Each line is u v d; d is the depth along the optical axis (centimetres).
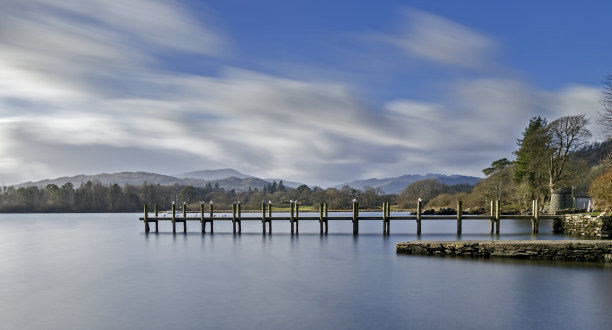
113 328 1652
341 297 2055
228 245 4112
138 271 2792
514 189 9600
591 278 2336
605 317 1702
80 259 3356
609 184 4128
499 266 2686
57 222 9888
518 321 1669
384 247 3834
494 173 11344
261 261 3123
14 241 4947
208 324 1684
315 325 1659
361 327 1631
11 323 1723
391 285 2275
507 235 4591
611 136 5491
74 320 1755
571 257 2822
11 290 2280
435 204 14888
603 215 4094
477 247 3030
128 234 5719
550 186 7356
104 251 3841
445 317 1731
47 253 3769
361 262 2997
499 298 1980
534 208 4703
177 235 5262
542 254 2878
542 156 7706
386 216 4875
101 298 2092
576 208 6131
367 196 18975
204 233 5381
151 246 4144
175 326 1667
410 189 19375
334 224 8344
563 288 2133
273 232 5675
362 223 8481
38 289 2298
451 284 2256
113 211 19462
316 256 3325
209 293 2164
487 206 10306
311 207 18838
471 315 1750
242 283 2386
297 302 1977
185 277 2575
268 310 1858
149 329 1636
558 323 1641
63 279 2558
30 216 14875
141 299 2062
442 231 5622
